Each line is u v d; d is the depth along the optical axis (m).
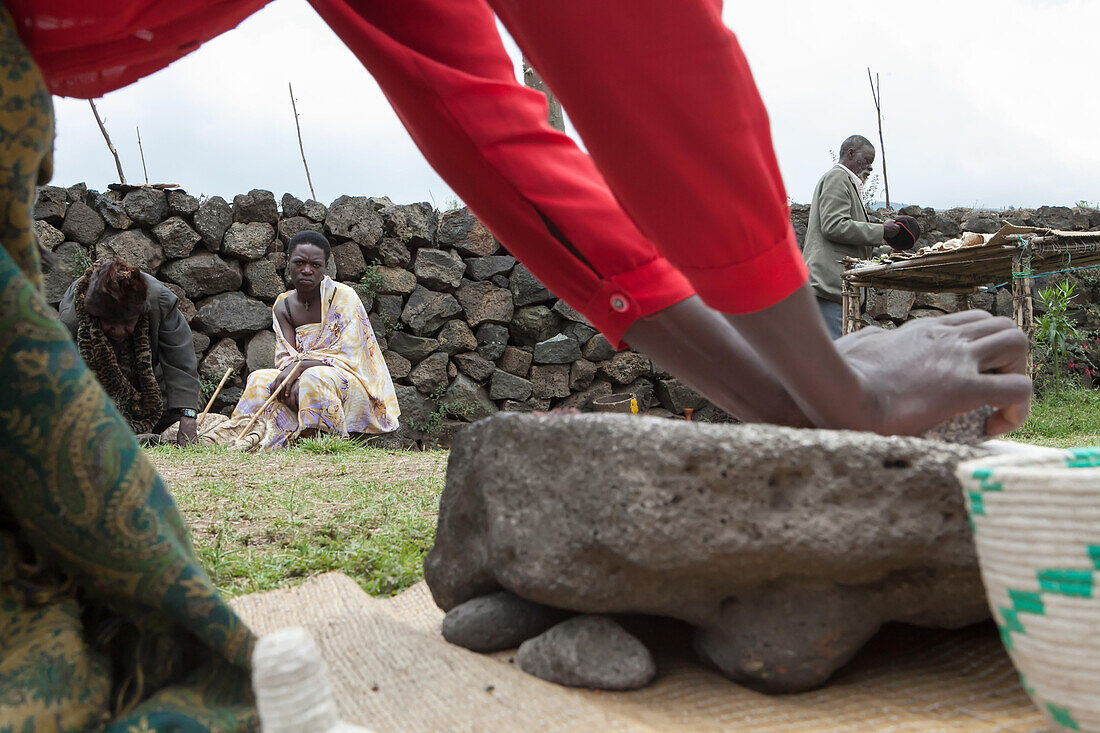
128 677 1.28
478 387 9.60
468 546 1.85
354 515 3.46
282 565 2.64
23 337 1.21
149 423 7.09
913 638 1.74
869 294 10.34
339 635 1.80
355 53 1.72
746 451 1.39
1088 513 1.06
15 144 1.28
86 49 1.49
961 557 1.44
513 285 9.75
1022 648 1.15
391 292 9.42
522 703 1.38
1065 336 10.15
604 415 1.53
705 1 1.23
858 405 1.59
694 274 1.43
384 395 7.63
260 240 9.04
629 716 1.38
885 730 1.31
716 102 1.25
